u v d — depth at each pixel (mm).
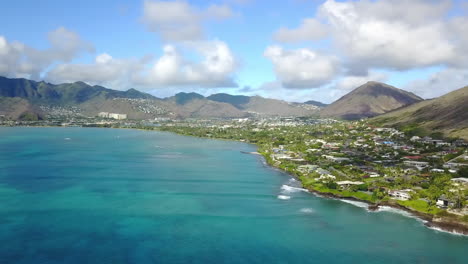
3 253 109062
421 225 138750
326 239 124875
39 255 108375
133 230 129375
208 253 112625
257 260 108875
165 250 113938
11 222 134750
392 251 116312
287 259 110000
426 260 110688
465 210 142500
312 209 157625
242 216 146875
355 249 117438
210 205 161250
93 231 127750
